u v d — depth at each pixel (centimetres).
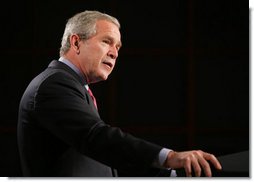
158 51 556
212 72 554
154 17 558
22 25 555
